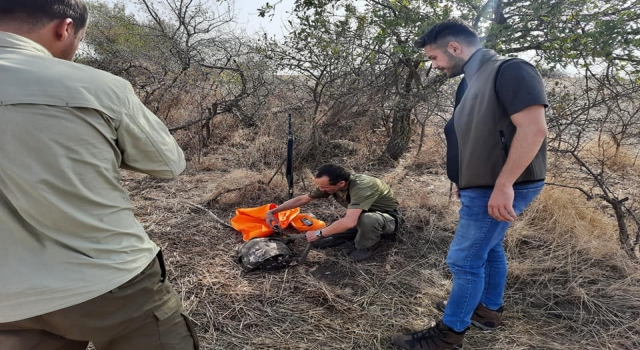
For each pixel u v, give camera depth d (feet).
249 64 18.39
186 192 13.12
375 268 9.07
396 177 14.25
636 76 10.58
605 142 14.44
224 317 7.37
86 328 3.45
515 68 4.98
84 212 3.22
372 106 15.26
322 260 9.37
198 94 18.26
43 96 2.92
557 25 11.02
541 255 9.28
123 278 3.48
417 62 13.99
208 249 9.64
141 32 22.61
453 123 6.25
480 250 5.88
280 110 16.97
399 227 10.01
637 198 11.91
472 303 6.16
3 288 3.00
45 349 3.71
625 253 9.02
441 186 13.58
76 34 3.61
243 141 17.74
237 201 12.31
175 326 4.01
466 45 5.53
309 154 16.07
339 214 11.76
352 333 7.08
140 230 3.79
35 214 3.01
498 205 5.18
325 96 15.90
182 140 17.38
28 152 2.89
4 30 3.21
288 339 6.90
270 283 8.37
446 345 6.45
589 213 10.52
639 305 7.66
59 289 3.14
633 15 10.14
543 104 4.82
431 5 12.17
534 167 5.45
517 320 7.42
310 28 14.15
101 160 3.26
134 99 3.56
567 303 7.90
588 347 6.78
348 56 14.60
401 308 7.74
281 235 10.14
